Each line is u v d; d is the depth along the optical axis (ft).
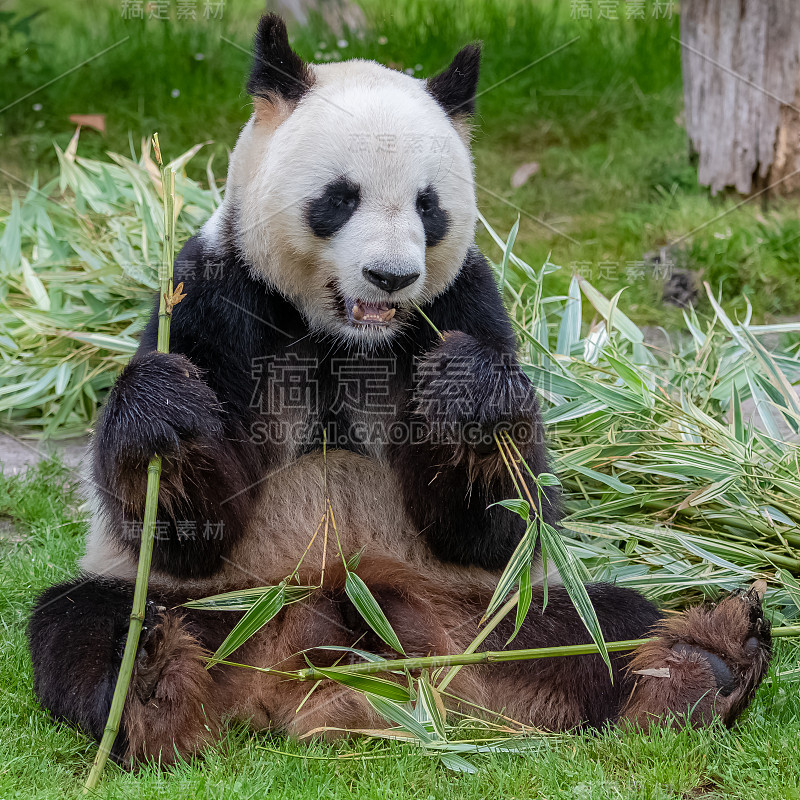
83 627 22.61
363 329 24.30
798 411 31.12
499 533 24.63
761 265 51.80
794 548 29.78
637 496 30.22
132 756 21.34
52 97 66.59
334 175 23.17
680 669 22.25
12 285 43.60
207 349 24.36
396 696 21.40
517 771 20.86
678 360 36.47
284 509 25.07
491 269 27.48
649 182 60.80
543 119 67.05
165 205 24.12
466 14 72.69
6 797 19.31
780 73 55.47
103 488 23.25
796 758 20.72
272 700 22.94
